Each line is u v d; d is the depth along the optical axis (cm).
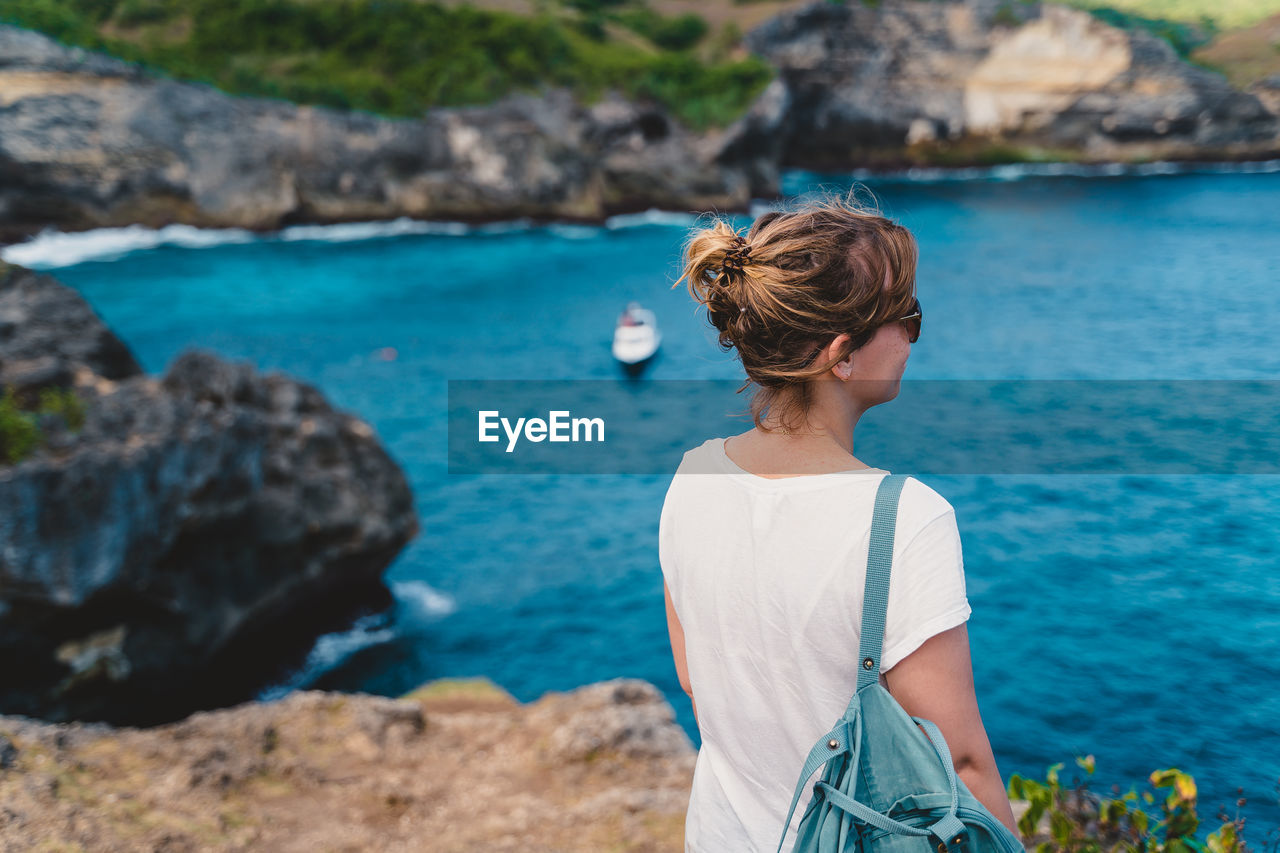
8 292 1639
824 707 108
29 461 1162
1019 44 6950
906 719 99
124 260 4516
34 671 1215
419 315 3888
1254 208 5384
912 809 98
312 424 1627
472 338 3628
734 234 116
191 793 458
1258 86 6694
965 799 96
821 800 103
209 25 5706
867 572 100
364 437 1714
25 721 485
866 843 99
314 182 5162
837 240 106
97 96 4744
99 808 417
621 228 5506
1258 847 348
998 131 7144
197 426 1355
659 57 6197
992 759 103
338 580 1669
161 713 1377
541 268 4628
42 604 1157
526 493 2353
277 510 1502
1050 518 1878
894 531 100
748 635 111
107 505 1195
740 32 6894
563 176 5481
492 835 468
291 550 1546
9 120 4575
